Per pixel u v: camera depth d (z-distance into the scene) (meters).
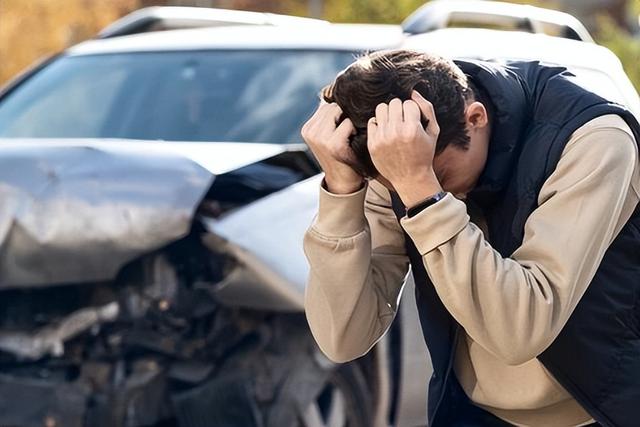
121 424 6.68
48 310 6.77
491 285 3.49
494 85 3.71
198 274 6.55
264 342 6.62
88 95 7.91
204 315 6.59
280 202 6.46
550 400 3.85
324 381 6.59
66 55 8.55
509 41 7.66
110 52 8.30
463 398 4.10
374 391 6.55
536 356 3.68
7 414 6.74
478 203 3.80
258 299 6.37
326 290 3.87
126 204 6.41
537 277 3.54
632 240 3.72
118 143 6.74
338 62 7.51
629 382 3.70
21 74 8.56
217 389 6.62
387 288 4.07
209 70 7.74
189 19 9.33
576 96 3.72
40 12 21.70
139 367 6.70
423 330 4.04
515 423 4.00
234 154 6.60
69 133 7.66
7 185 6.52
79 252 6.47
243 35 8.12
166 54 8.03
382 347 6.49
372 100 3.60
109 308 6.68
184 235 6.35
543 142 3.68
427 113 3.54
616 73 7.65
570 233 3.56
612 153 3.60
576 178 3.60
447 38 7.55
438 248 3.54
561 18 8.86
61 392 6.71
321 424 6.66
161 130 7.43
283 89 7.45
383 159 3.55
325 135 3.71
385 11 26.25
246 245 6.30
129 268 6.63
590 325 3.68
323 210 3.84
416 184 3.55
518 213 3.71
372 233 4.11
